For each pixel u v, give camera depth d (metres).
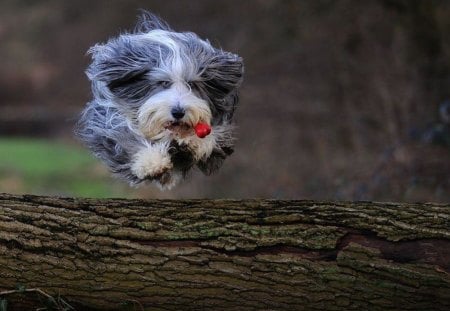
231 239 8.25
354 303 8.05
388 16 21.88
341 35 22.53
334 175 18.05
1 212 8.68
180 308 8.37
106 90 10.21
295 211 8.35
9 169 29.44
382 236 8.07
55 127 40.31
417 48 21.03
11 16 46.69
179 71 9.78
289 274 8.09
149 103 9.52
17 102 42.62
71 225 8.53
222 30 25.45
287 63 23.20
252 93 22.70
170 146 9.73
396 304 8.00
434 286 7.88
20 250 8.52
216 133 10.13
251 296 8.17
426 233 8.02
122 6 34.66
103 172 27.98
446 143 15.03
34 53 44.41
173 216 8.48
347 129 20.77
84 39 39.97
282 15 24.03
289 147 21.03
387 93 20.25
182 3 27.11
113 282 8.37
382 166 15.93
